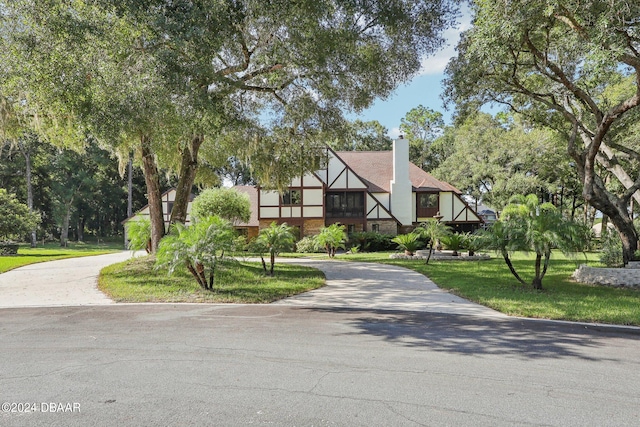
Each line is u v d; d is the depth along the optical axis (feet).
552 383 14.53
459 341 19.92
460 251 77.05
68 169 146.72
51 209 153.28
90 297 31.81
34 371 15.43
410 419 11.69
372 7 36.01
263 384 14.24
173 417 11.69
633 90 54.60
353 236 92.32
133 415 11.80
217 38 32.50
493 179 114.83
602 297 32.09
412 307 28.58
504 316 25.84
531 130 103.96
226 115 38.73
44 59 30.40
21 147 126.11
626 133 61.16
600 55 28.68
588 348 18.86
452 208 105.29
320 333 21.25
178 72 31.14
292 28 34.68
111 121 32.07
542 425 11.42
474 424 11.43
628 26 30.94
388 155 114.73
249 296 31.94
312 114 45.80
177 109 34.09
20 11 30.14
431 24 39.52
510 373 15.52
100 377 14.82
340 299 31.71
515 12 31.76
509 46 36.58
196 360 16.76
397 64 42.98
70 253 90.79
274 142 53.21
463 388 14.01
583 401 13.04
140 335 20.65
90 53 31.32
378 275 46.32
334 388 13.92
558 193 124.67
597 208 44.29
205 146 58.59
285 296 32.96
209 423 11.34
